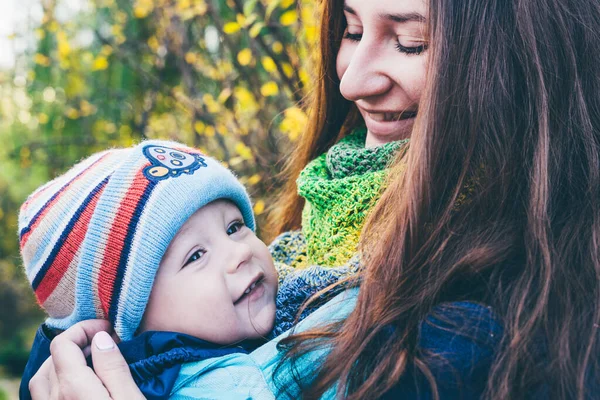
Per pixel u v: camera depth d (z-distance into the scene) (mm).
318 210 1225
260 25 2342
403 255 998
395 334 946
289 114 2098
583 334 905
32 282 1229
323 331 1010
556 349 888
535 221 974
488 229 1000
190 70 3207
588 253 970
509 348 887
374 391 913
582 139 1046
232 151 3148
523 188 1021
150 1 3225
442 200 1030
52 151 4473
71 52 3889
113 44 3809
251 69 2818
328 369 958
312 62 1708
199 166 1179
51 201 1194
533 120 1036
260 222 2432
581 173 1039
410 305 959
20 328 10984
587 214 1004
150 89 3602
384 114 1177
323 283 1104
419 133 1036
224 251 1154
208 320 1122
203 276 1129
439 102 1030
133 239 1104
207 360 1062
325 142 1507
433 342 924
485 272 965
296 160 1578
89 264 1136
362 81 1139
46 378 1176
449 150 1035
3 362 10781
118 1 3812
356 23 1181
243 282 1145
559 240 987
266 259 1218
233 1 2520
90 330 1151
